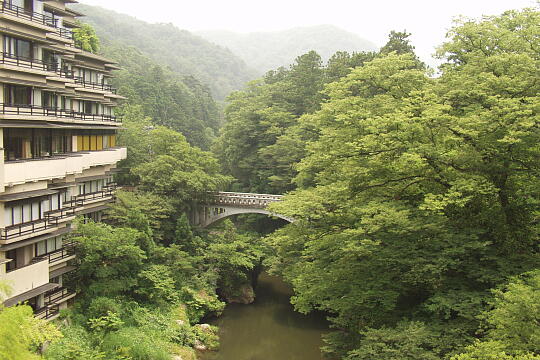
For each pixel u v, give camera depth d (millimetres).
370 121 22141
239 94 79125
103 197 40125
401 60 28453
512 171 20531
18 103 28312
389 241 21781
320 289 23484
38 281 26078
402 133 20828
